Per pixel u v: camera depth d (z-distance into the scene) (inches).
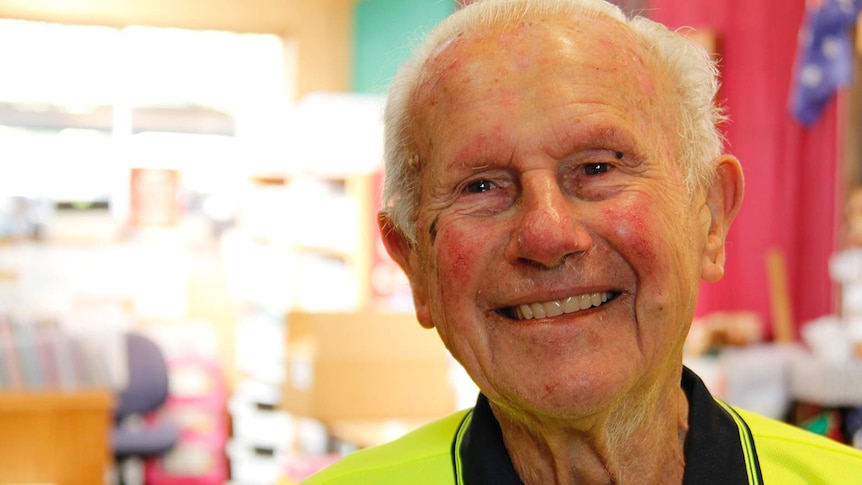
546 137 40.0
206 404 233.8
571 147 40.2
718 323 159.3
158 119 299.9
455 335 42.8
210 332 246.8
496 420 47.4
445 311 43.0
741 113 171.0
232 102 306.5
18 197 260.4
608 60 41.5
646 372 41.6
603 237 40.5
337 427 144.9
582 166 41.2
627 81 41.7
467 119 41.1
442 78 42.4
